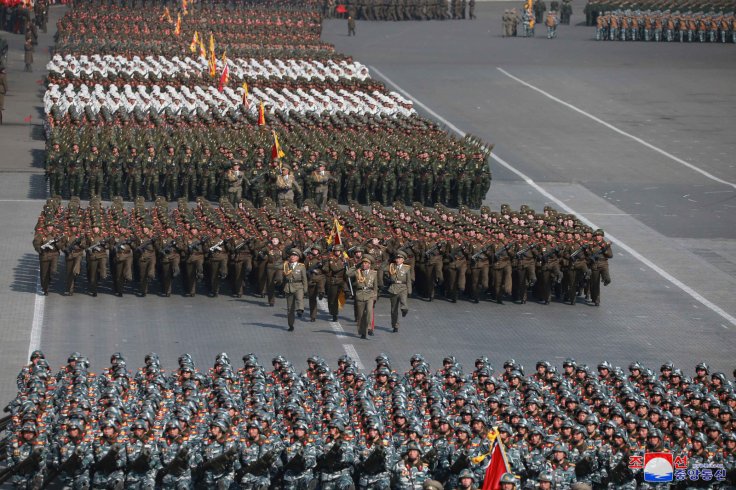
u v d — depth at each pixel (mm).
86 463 62969
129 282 103125
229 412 64562
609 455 64250
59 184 124812
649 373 73312
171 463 62188
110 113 139500
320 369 72125
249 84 164125
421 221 103125
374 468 62969
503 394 69875
